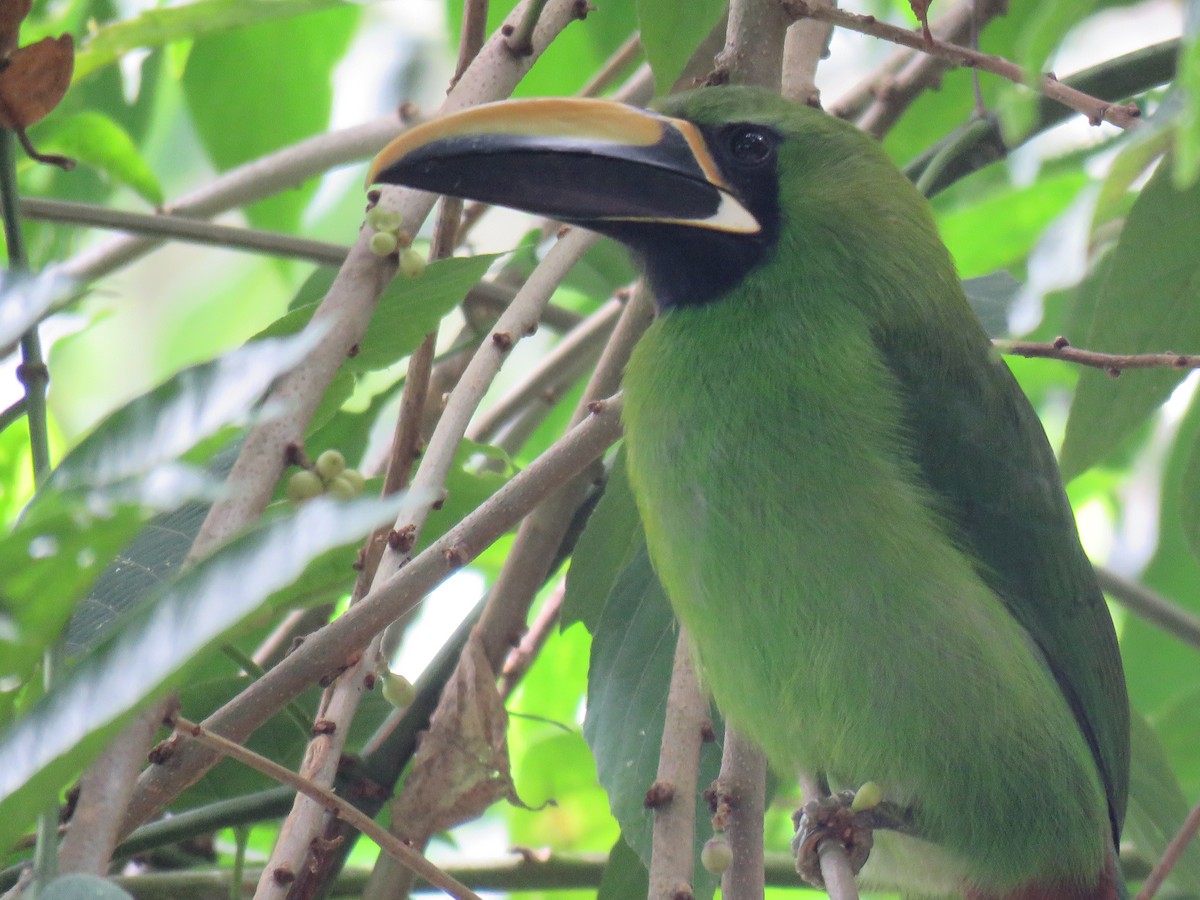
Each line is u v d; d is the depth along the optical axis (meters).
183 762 5.34
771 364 7.25
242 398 3.29
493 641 7.50
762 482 7.02
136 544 5.99
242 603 3.05
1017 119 4.50
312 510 3.13
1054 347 6.55
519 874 7.84
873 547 6.94
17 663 3.47
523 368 12.56
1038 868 7.41
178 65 9.42
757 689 7.10
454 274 6.10
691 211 7.43
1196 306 7.12
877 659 6.92
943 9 11.26
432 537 7.14
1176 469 9.65
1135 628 10.09
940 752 7.04
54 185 9.60
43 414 5.41
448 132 6.61
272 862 5.25
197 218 8.85
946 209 10.89
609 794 6.80
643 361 7.50
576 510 7.71
